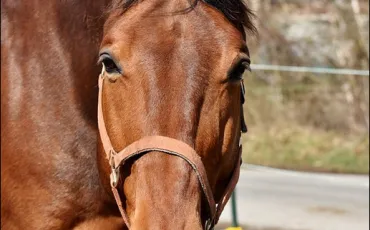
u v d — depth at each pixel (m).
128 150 2.29
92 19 2.79
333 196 7.96
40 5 2.96
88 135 2.86
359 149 10.15
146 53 2.29
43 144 2.88
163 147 2.22
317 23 12.55
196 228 2.17
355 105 11.45
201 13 2.36
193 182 2.22
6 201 2.97
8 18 3.03
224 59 2.31
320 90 11.45
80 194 2.88
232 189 2.54
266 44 11.81
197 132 2.27
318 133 10.91
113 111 2.38
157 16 2.34
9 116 2.95
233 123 2.39
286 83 11.47
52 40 2.90
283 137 10.49
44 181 2.89
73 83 2.86
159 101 2.25
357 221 6.96
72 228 2.92
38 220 2.91
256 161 9.78
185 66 2.27
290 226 6.72
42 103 2.90
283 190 8.20
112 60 2.33
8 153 2.95
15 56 2.98
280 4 12.66
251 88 11.26
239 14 2.51
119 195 2.43
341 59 11.83
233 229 4.68
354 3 11.88
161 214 2.17
